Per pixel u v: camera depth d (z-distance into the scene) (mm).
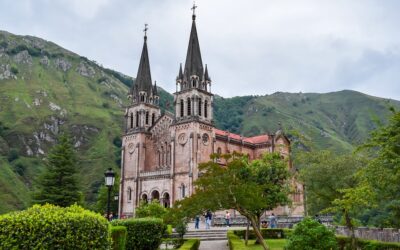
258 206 33750
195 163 82062
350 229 37688
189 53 90688
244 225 69188
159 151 94438
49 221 16188
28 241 15578
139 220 31000
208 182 32406
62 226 16359
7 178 143625
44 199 82688
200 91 87625
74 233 16625
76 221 16812
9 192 134250
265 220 69500
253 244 43531
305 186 41156
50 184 85188
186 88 87875
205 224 68688
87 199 156000
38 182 86938
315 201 40469
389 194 25547
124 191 95438
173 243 41188
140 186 92438
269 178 46906
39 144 192000
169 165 91312
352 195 28422
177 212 32938
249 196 32656
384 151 24172
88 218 17469
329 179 37938
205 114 88500
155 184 89312
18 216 15984
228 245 42656
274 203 47000
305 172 39312
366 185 27156
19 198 133625
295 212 85875
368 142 26984
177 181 84250
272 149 96875
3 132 188375
